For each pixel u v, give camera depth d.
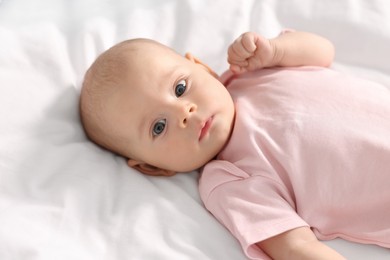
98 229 1.08
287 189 1.12
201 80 1.19
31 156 1.13
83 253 1.02
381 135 1.09
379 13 1.47
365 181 1.07
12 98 1.17
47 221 1.06
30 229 1.02
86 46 1.33
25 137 1.15
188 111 1.13
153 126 1.16
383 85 1.39
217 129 1.17
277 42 1.28
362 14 1.46
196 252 1.06
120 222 1.09
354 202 1.08
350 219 1.10
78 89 1.28
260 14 1.50
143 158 1.21
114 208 1.12
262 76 1.28
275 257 1.07
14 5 1.38
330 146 1.10
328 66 1.39
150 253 1.05
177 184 1.21
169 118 1.14
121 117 1.18
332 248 1.10
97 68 1.21
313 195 1.09
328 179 1.09
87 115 1.23
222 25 1.47
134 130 1.18
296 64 1.31
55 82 1.23
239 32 1.47
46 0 1.43
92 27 1.37
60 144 1.18
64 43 1.32
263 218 1.07
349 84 1.20
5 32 1.25
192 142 1.15
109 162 1.22
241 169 1.15
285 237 1.05
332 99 1.16
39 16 1.37
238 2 1.50
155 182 1.21
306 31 1.49
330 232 1.11
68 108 1.23
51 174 1.13
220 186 1.15
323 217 1.11
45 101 1.20
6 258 0.98
